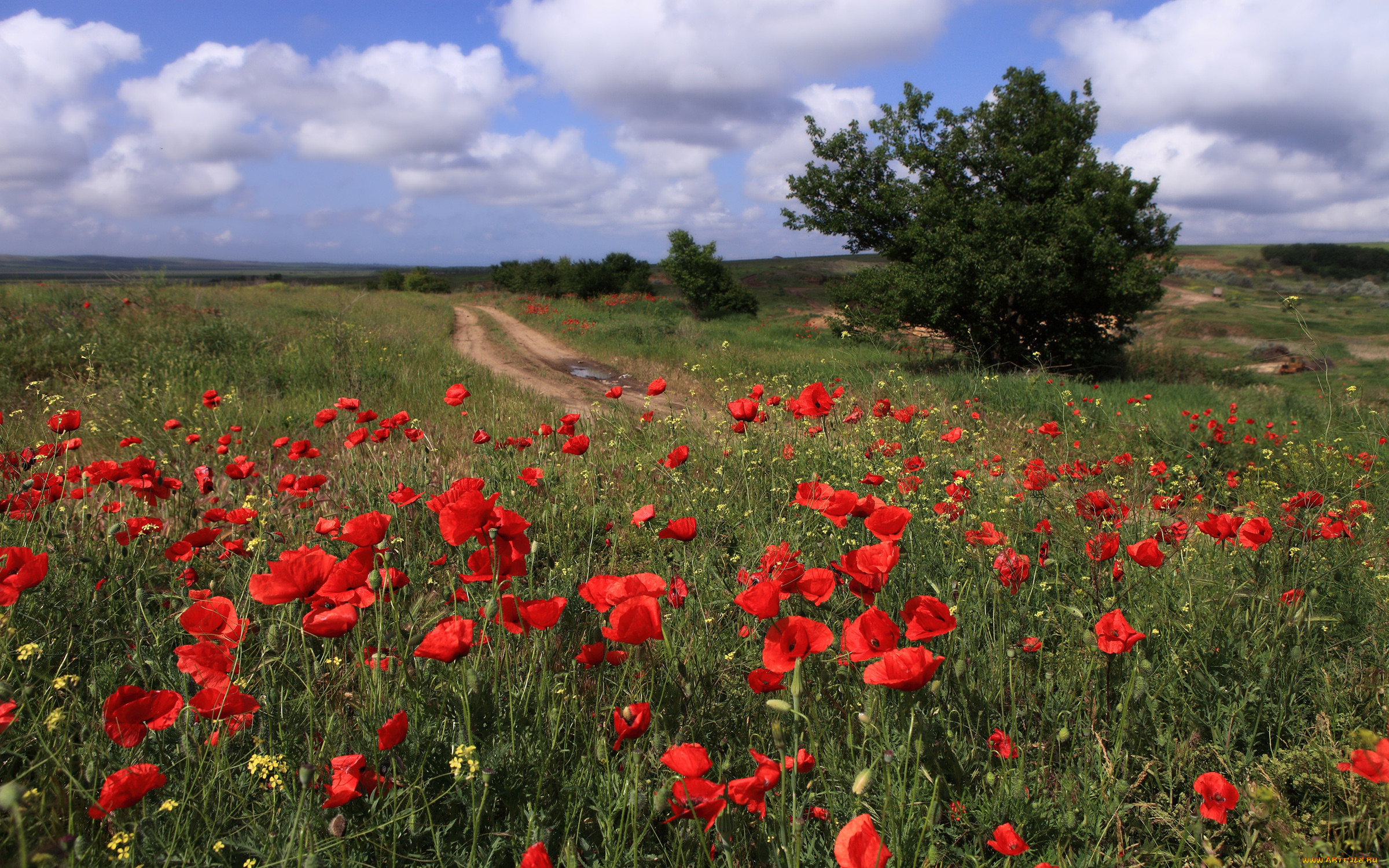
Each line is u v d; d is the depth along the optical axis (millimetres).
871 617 1551
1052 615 2432
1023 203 16531
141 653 2180
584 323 24453
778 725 1379
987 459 4574
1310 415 9430
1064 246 14766
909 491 3307
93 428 5605
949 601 2381
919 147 17406
